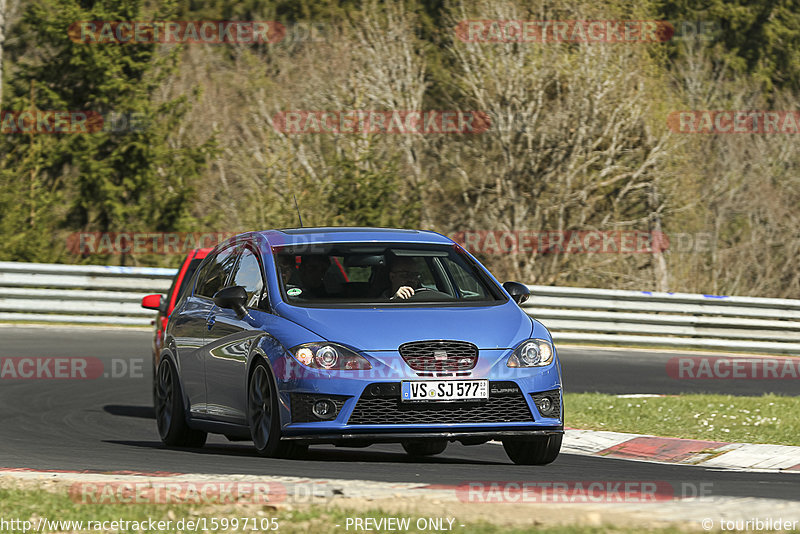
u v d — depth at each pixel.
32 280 77.44
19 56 132.50
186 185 115.88
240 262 35.53
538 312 80.50
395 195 115.75
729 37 153.38
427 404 29.78
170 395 38.03
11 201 102.19
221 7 149.62
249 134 121.12
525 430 30.50
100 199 110.62
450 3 134.00
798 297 129.62
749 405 50.41
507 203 120.25
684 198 122.81
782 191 130.25
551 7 125.12
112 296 77.31
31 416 46.12
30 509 23.31
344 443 30.11
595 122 119.56
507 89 118.94
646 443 41.47
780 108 148.25
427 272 34.19
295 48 133.00
